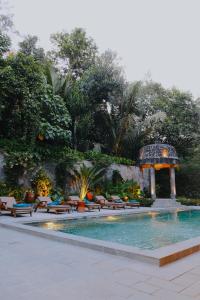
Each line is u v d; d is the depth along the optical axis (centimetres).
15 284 372
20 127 1789
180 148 2834
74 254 536
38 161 1761
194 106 2783
